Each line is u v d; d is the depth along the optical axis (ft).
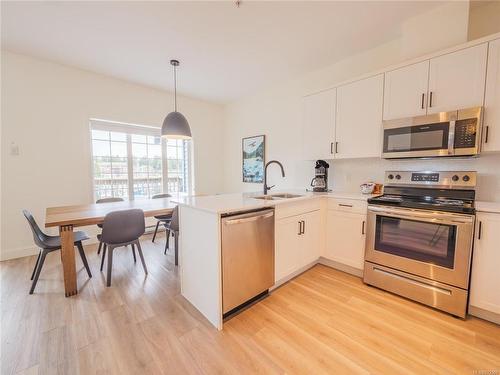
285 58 9.35
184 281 6.54
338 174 9.82
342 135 8.38
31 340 4.85
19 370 4.13
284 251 6.99
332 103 8.63
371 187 8.23
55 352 4.54
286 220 6.96
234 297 5.59
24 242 9.61
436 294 5.83
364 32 7.61
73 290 6.63
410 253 6.24
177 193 14.88
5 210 9.24
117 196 12.43
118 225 7.11
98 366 4.23
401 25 7.24
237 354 4.53
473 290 5.43
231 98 14.69
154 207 8.55
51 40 8.09
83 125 10.80
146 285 7.27
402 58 7.20
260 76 11.20
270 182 13.11
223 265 5.30
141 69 10.46
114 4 6.23
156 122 13.10
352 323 5.41
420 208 5.93
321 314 5.76
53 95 9.99
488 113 5.49
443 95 6.12
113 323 5.43
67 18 6.85
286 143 12.14
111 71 10.73
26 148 9.54
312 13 6.64
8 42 8.25
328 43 8.25
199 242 5.77
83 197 10.97
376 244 6.89
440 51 6.11
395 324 5.36
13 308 5.98
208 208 5.36
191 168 15.23
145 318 5.63
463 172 6.31
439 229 5.73
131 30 7.47
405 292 6.38
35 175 9.78
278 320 5.54
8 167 9.23
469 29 6.71
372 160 8.77
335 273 8.08
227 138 16.15
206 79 11.60
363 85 7.74
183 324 5.41
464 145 5.70
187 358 4.43
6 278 7.63
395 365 4.25
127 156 12.69
